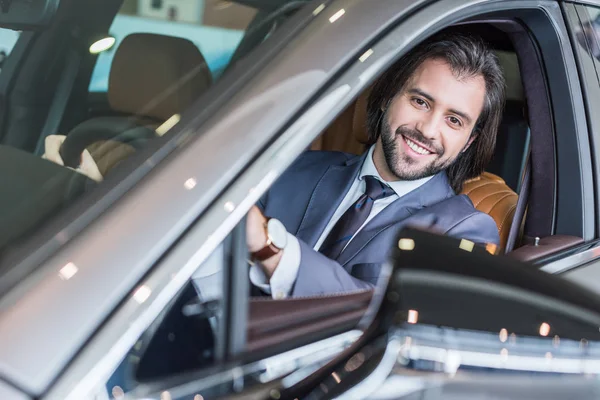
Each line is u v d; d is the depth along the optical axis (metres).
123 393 0.79
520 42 1.64
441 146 1.73
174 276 0.83
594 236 1.66
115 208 0.86
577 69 1.63
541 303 0.97
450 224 1.70
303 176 1.83
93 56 1.25
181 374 0.85
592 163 1.66
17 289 0.81
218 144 0.90
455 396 0.91
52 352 0.77
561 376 0.96
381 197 1.75
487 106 1.79
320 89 0.97
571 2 1.63
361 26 1.05
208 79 1.05
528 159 1.74
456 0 1.20
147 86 1.11
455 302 0.90
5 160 1.06
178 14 1.18
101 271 0.81
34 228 0.90
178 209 0.86
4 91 1.25
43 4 1.35
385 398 0.87
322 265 1.17
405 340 0.86
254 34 1.10
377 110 1.82
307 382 0.89
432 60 1.72
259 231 1.09
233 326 0.91
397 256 0.92
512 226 1.78
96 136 1.07
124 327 0.80
